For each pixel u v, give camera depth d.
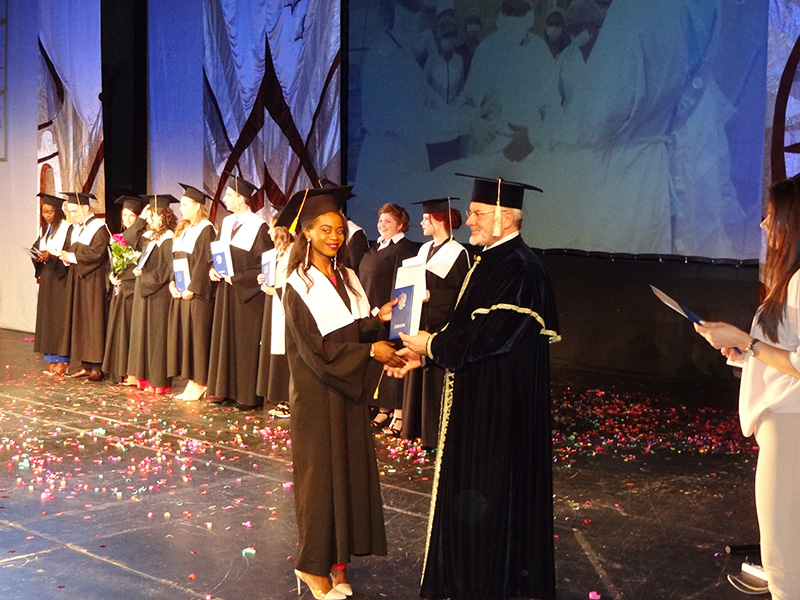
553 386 8.78
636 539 4.39
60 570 3.97
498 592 3.38
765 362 3.00
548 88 9.64
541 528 3.43
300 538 3.60
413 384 6.46
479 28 10.01
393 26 10.63
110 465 5.80
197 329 7.93
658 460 5.96
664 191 9.01
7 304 13.58
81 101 12.09
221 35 11.30
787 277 2.98
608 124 9.29
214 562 4.08
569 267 9.70
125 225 9.20
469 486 3.40
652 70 8.98
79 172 12.19
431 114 10.45
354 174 11.11
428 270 6.03
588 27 9.32
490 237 3.47
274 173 10.95
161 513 4.80
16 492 5.18
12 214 13.34
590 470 5.70
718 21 8.55
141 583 3.82
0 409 7.57
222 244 7.54
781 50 7.07
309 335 3.50
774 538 3.11
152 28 12.17
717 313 8.72
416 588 3.80
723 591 3.75
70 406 7.72
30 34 12.86
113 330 8.80
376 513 3.70
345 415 3.62
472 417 3.40
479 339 3.31
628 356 9.35
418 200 10.64
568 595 3.71
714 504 4.96
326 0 10.28
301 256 3.63
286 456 6.04
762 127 8.34
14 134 13.16
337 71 10.27
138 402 7.92
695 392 8.43
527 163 9.87
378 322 3.79
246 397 7.60
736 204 8.55
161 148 12.25
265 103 10.95
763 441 3.13
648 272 9.17
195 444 6.34
